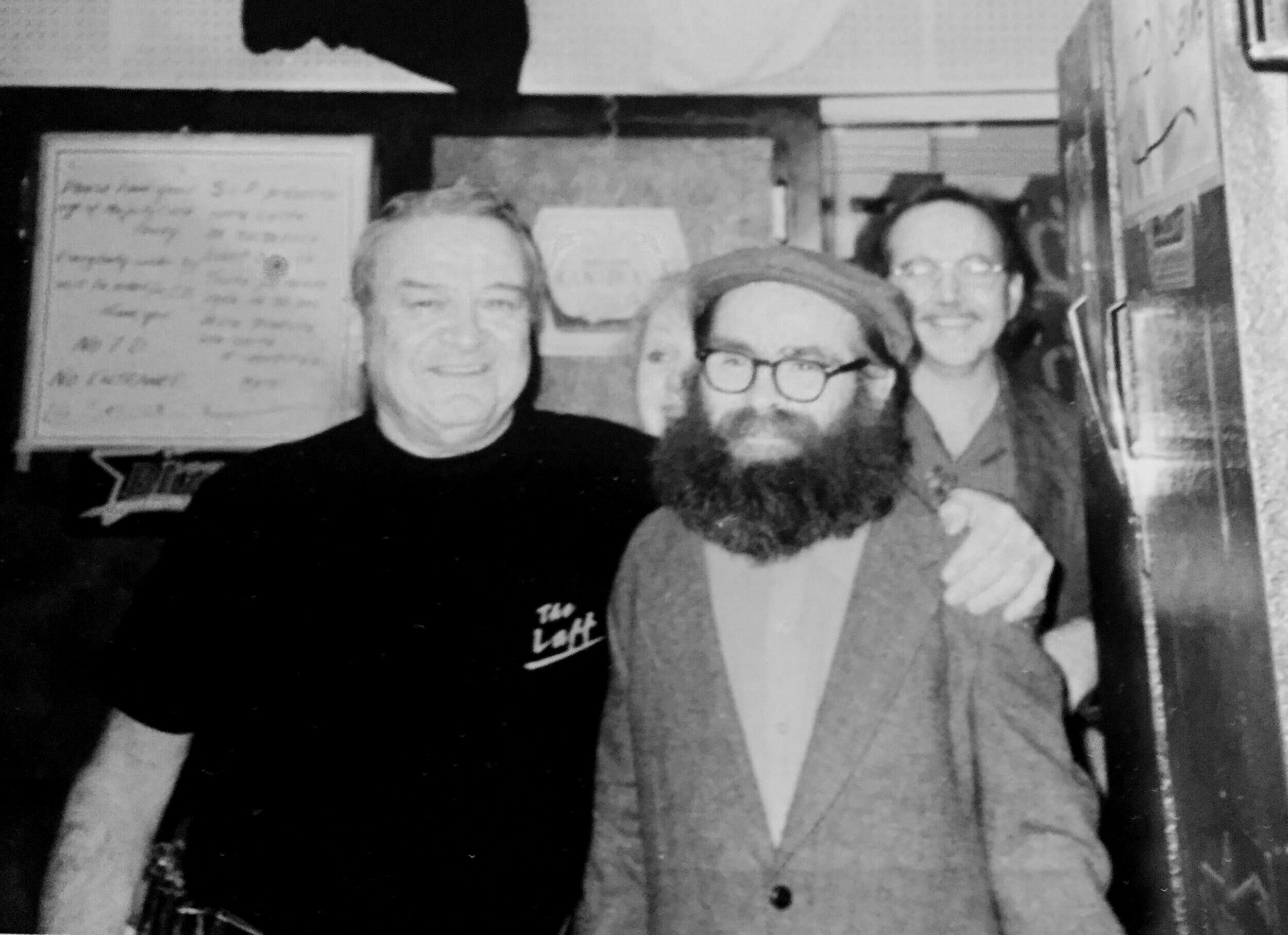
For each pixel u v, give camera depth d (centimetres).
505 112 110
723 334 92
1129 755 92
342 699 97
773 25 111
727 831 79
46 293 107
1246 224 67
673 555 90
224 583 101
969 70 111
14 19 111
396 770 96
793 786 81
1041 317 106
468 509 100
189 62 111
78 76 110
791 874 77
